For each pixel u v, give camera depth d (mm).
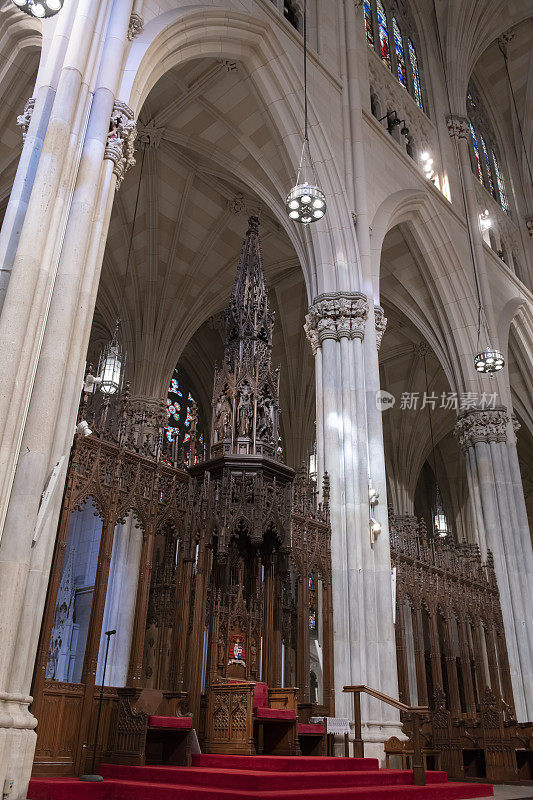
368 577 11891
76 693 7688
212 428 11453
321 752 9766
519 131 31031
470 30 26391
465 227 22000
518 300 23547
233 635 9820
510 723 12844
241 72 15195
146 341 20438
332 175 15234
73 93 8875
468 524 30375
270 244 21578
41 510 6996
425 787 7566
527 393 24828
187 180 19188
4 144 15109
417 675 13539
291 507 10766
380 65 20656
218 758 7938
